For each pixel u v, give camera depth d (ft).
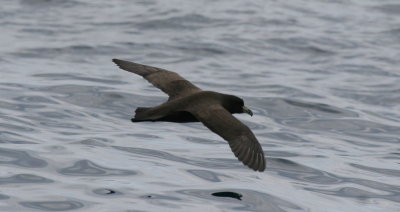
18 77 62.64
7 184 36.96
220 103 28.63
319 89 65.00
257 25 88.84
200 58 75.25
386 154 48.67
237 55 76.89
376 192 40.78
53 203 34.81
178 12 92.22
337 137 52.49
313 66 74.18
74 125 50.03
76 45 76.89
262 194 38.32
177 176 40.29
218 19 90.58
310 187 40.73
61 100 56.24
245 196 37.88
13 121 49.19
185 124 52.16
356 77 70.18
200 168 42.19
